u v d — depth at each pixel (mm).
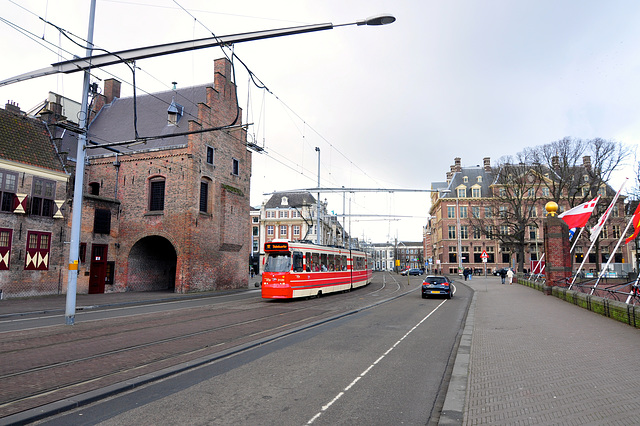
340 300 22984
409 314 16828
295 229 76875
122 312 17203
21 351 9133
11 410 5398
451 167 81625
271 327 12891
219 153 32781
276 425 5109
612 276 42688
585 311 16078
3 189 22500
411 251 160250
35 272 23969
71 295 13414
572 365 7547
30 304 19828
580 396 5777
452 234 74875
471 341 10469
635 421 4789
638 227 16859
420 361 8633
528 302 20281
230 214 33812
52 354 8820
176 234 29359
